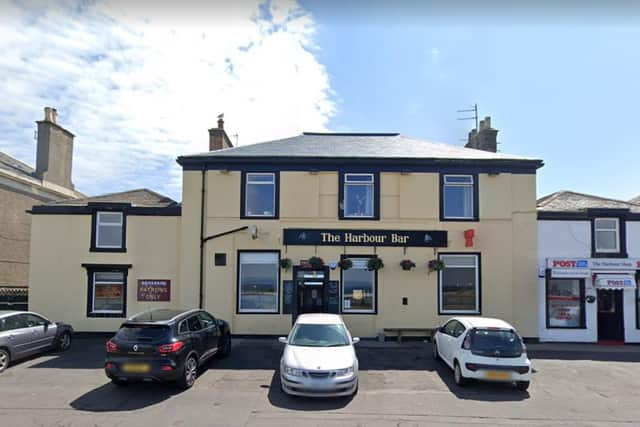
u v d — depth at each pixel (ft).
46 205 45.93
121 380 26.58
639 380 30.07
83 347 39.19
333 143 50.78
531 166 45.19
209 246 44.52
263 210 45.47
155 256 45.24
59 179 69.56
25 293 59.47
